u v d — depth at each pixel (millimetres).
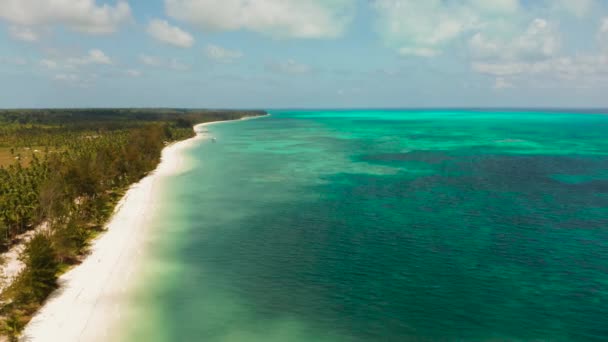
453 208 66125
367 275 43000
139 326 33375
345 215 62938
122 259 45781
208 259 46750
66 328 32406
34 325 32562
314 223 59219
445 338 32469
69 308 35219
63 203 55781
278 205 68562
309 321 34812
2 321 32438
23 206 53219
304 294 39250
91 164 76188
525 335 32719
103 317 34375
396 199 71875
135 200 70188
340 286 40719
